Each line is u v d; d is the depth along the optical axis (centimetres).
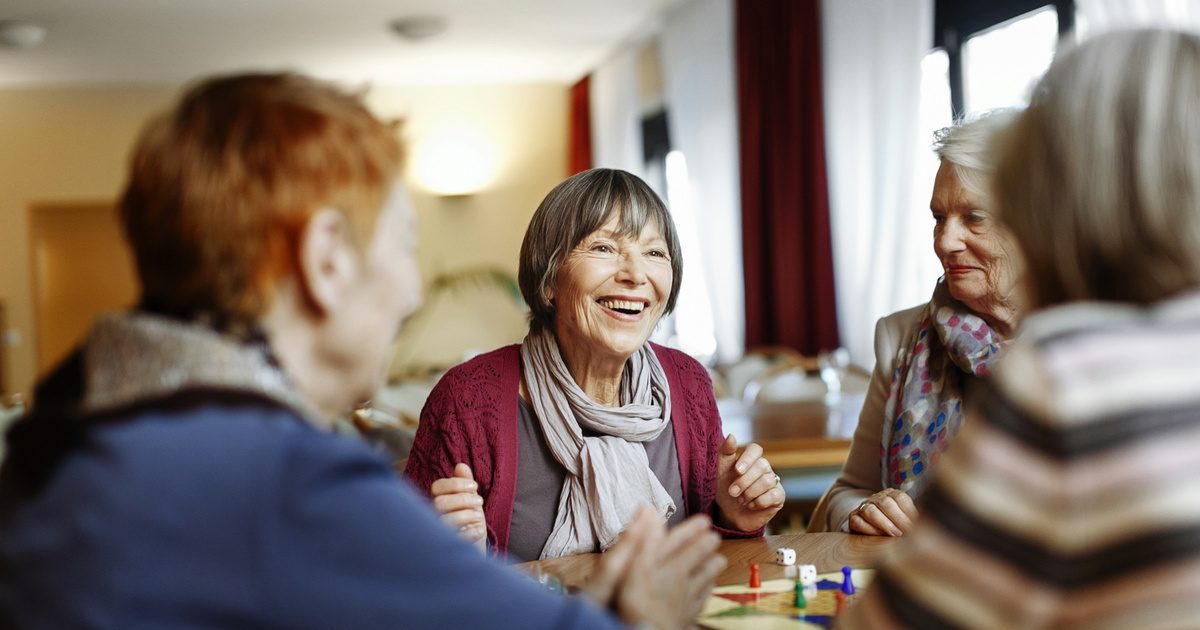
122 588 67
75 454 71
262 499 69
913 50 507
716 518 180
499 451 171
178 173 78
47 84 838
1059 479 69
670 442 181
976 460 72
